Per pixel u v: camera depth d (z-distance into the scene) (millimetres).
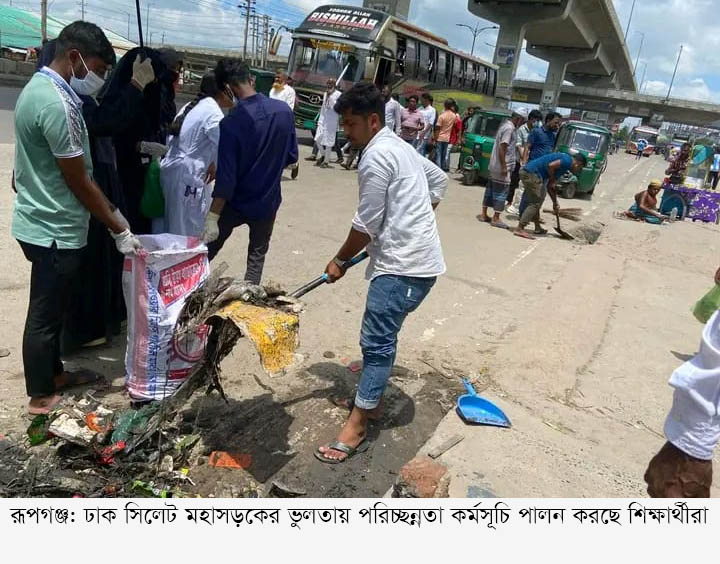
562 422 3629
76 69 2732
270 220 4176
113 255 3805
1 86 23094
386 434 3322
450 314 5219
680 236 10477
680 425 2029
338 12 16469
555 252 7980
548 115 9602
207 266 3088
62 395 3244
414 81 19031
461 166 14125
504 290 6039
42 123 2602
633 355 4809
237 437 3121
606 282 6855
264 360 2516
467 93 24047
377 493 2838
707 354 1929
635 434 3609
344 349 4246
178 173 3895
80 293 3607
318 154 13406
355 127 2844
